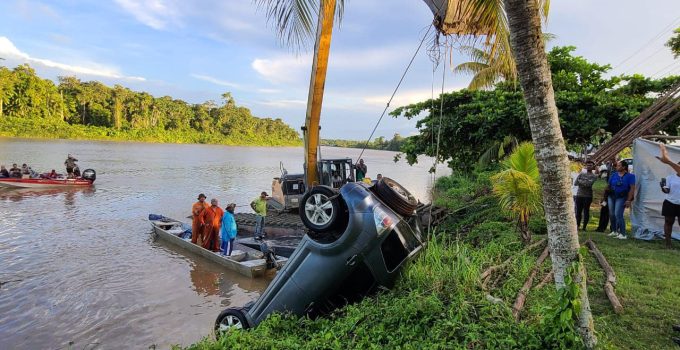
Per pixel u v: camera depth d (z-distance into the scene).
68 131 103.56
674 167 8.80
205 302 9.82
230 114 157.00
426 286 6.24
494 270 7.54
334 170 18.28
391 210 6.46
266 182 37.41
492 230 11.36
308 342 5.04
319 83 11.68
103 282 10.87
